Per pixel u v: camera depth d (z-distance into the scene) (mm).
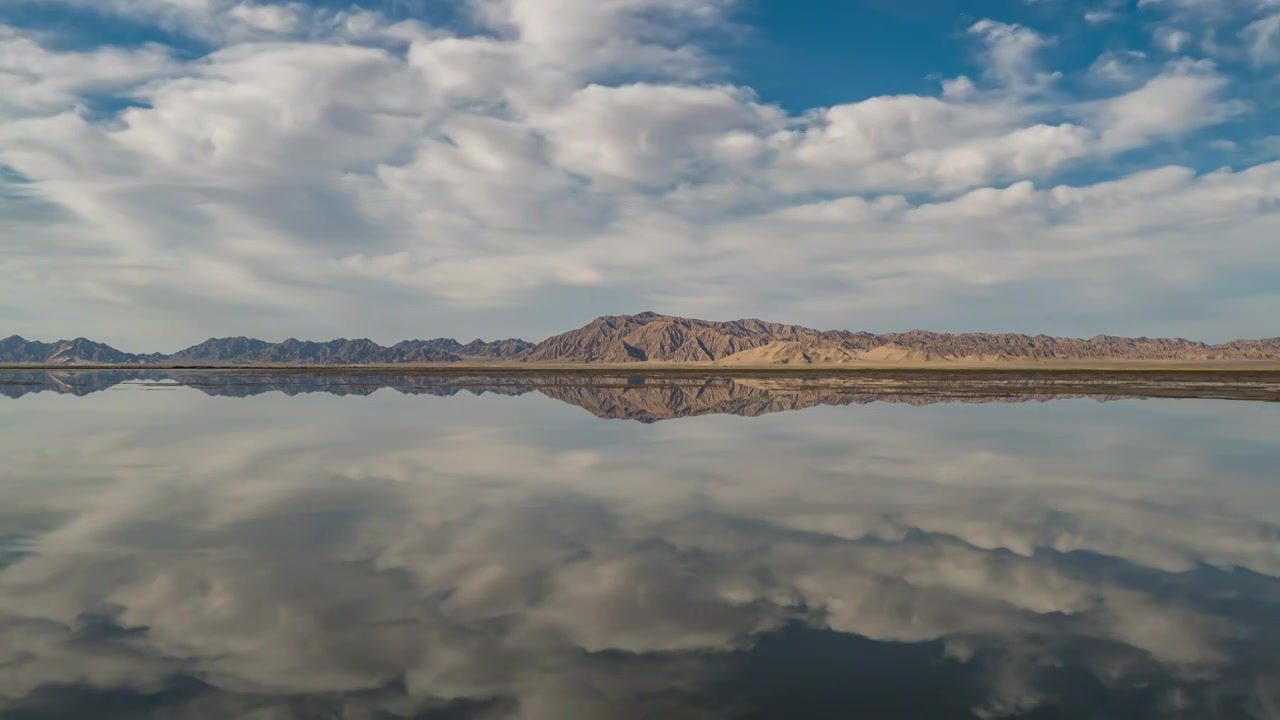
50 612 9875
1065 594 10586
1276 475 21062
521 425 36000
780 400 56031
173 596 10508
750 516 15539
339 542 13398
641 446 27453
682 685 7750
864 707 7273
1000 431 32812
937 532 14188
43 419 39625
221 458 24391
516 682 7844
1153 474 21141
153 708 7301
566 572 11570
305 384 91312
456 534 14000
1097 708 7250
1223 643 8828
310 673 8055
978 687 7684
